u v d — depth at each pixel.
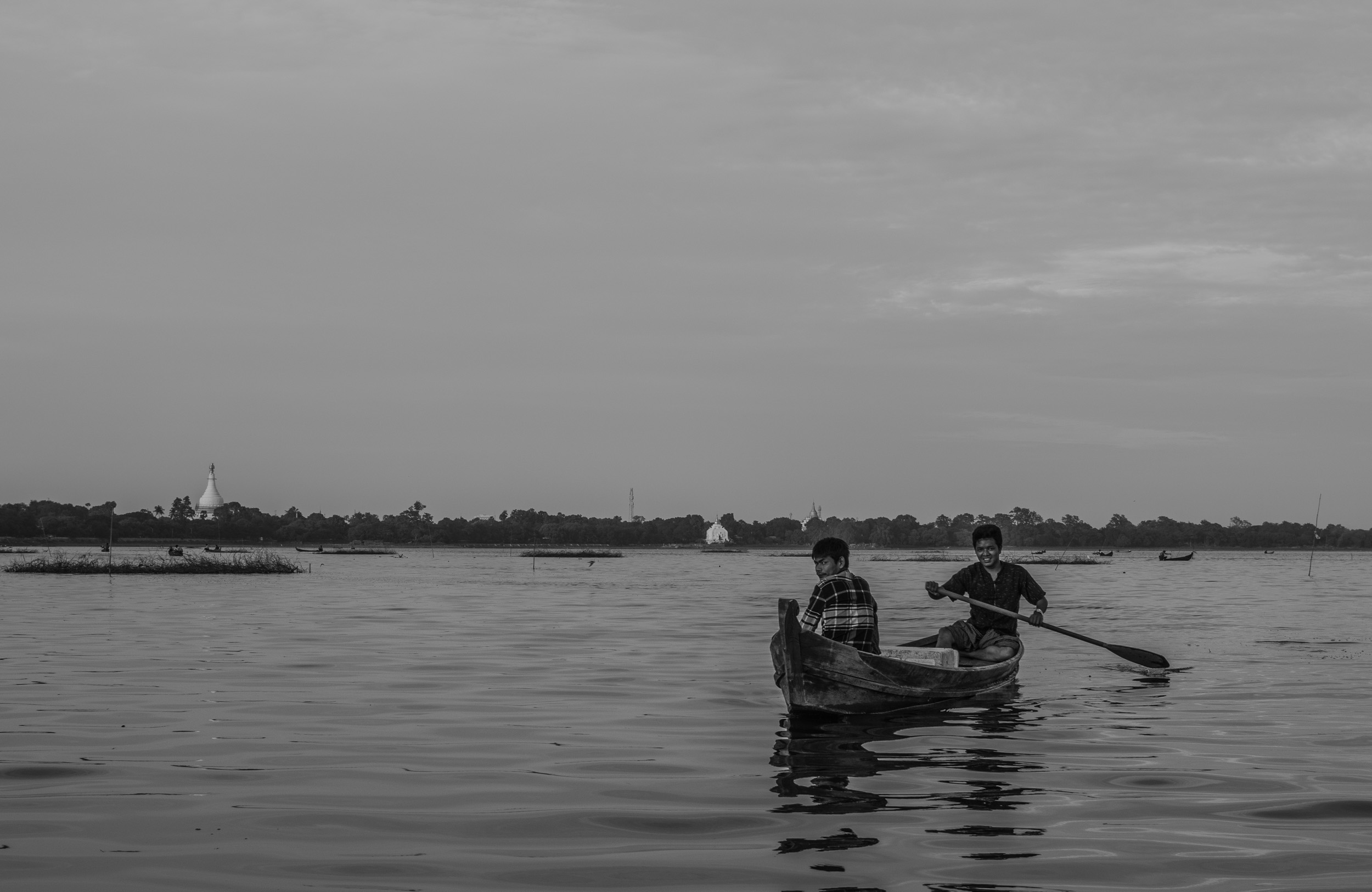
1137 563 113.06
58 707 11.44
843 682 11.23
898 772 8.56
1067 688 13.43
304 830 6.87
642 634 20.80
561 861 6.25
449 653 17.08
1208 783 8.16
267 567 60.97
